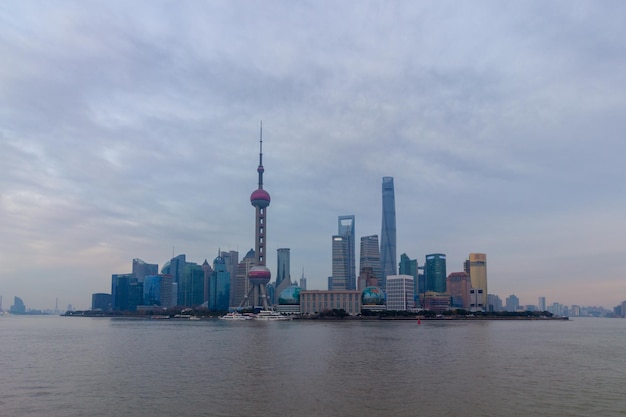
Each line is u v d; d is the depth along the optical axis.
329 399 111.44
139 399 112.38
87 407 105.56
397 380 133.75
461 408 103.81
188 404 107.62
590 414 99.44
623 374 145.62
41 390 122.75
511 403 107.88
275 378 137.50
